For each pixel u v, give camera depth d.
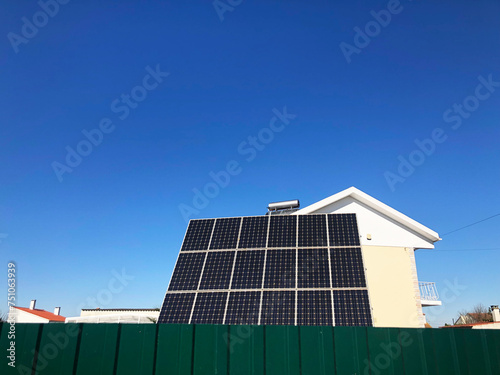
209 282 17.50
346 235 18.75
